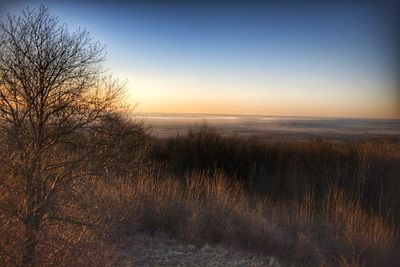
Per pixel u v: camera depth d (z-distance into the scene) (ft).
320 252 23.08
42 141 13.65
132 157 31.19
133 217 23.66
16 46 16.69
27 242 12.62
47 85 15.26
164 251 21.91
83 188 14.16
